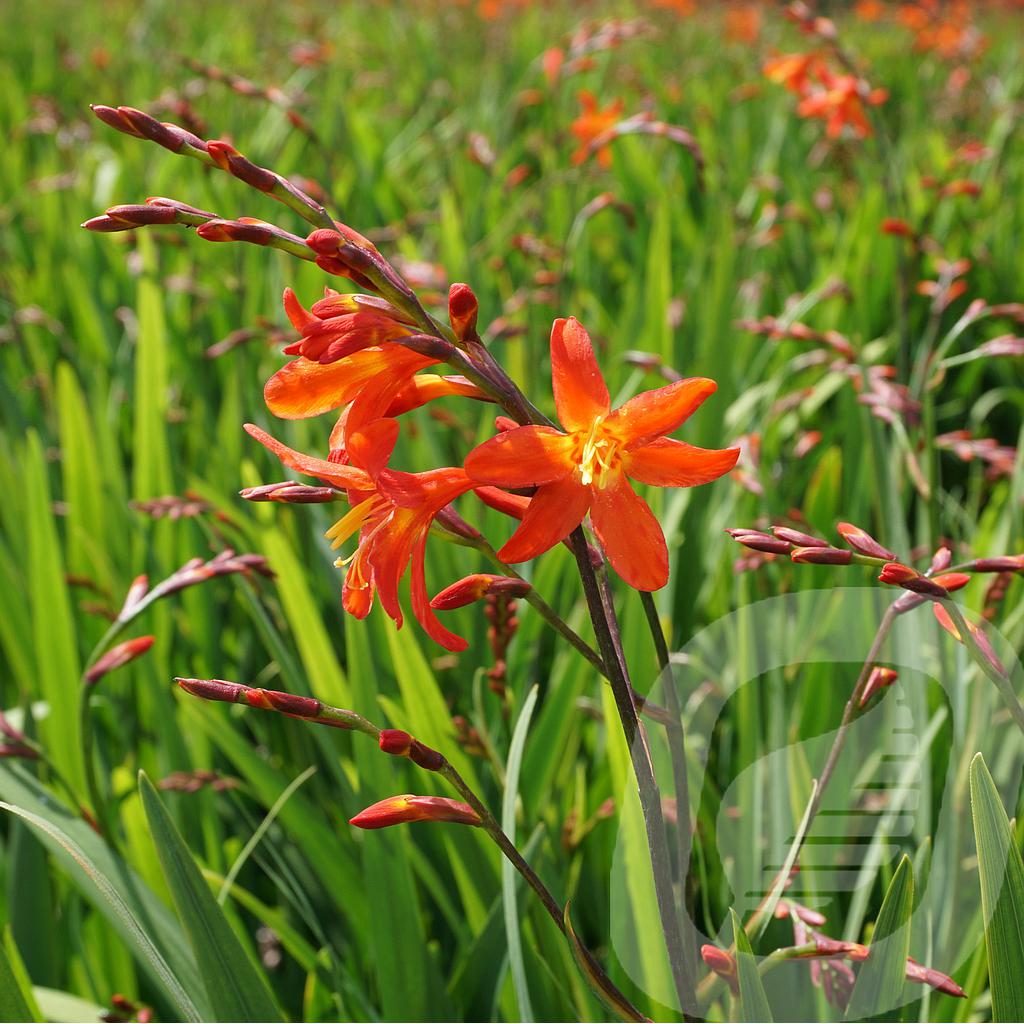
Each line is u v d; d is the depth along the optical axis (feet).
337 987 2.23
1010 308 2.77
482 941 2.17
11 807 1.77
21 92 8.31
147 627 3.02
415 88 8.66
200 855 2.60
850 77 4.19
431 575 2.82
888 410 2.65
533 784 2.36
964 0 9.56
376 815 1.68
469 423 3.66
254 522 2.71
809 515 3.03
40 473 2.67
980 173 6.21
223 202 4.90
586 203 5.79
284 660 2.42
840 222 5.87
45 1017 2.18
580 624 2.57
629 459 1.62
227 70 8.75
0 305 4.99
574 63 5.59
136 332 4.22
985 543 2.97
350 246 1.59
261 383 4.04
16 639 2.95
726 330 3.51
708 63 9.93
